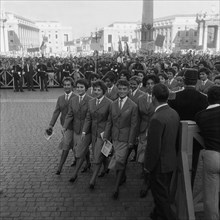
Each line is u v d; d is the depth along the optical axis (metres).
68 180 6.02
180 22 119.12
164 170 3.96
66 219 4.58
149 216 4.63
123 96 5.43
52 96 17.66
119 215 4.69
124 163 5.34
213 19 92.81
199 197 4.25
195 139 4.08
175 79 8.63
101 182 5.94
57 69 22.23
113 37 134.62
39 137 9.11
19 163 6.96
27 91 20.20
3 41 96.88
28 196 5.33
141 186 5.73
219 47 94.88
